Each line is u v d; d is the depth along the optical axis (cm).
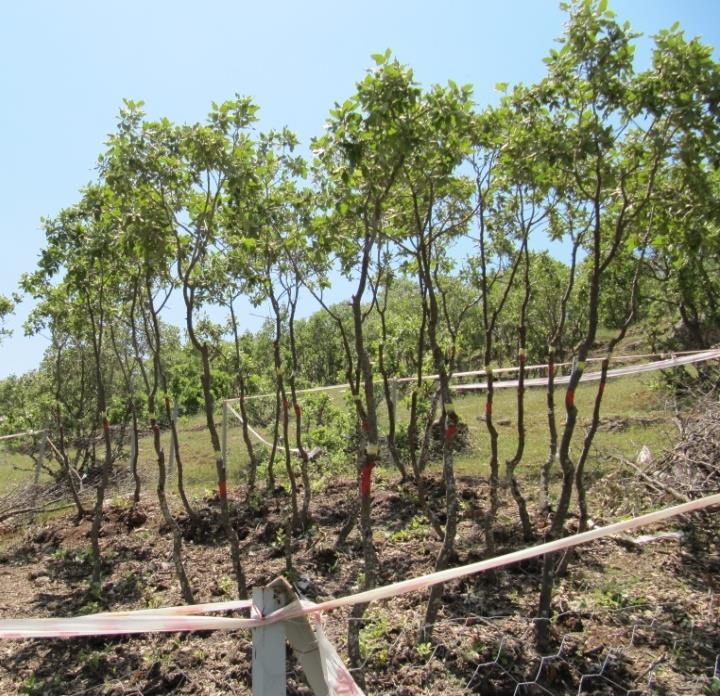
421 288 642
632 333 2364
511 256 730
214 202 533
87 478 1160
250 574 666
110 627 242
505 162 536
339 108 428
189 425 1916
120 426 1363
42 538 873
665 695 415
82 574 738
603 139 461
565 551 573
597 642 473
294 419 1427
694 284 988
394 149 429
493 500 616
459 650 461
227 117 516
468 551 640
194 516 805
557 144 471
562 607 520
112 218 594
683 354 960
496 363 2225
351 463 1005
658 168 515
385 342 949
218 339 1024
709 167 497
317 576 648
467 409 1523
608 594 537
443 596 552
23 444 1138
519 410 667
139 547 787
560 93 482
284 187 622
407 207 575
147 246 514
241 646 510
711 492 633
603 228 679
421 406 966
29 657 548
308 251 641
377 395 1057
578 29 448
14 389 1438
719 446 673
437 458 1008
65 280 727
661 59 450
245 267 680
